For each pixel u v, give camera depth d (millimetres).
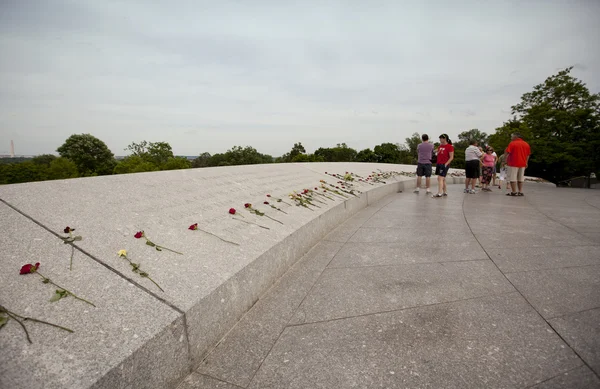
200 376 1889
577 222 5332
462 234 4742
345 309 2633
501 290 2838
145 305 1825
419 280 3141
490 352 1995
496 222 5453
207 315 2082
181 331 1826
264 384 1795
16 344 1367
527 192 10523
